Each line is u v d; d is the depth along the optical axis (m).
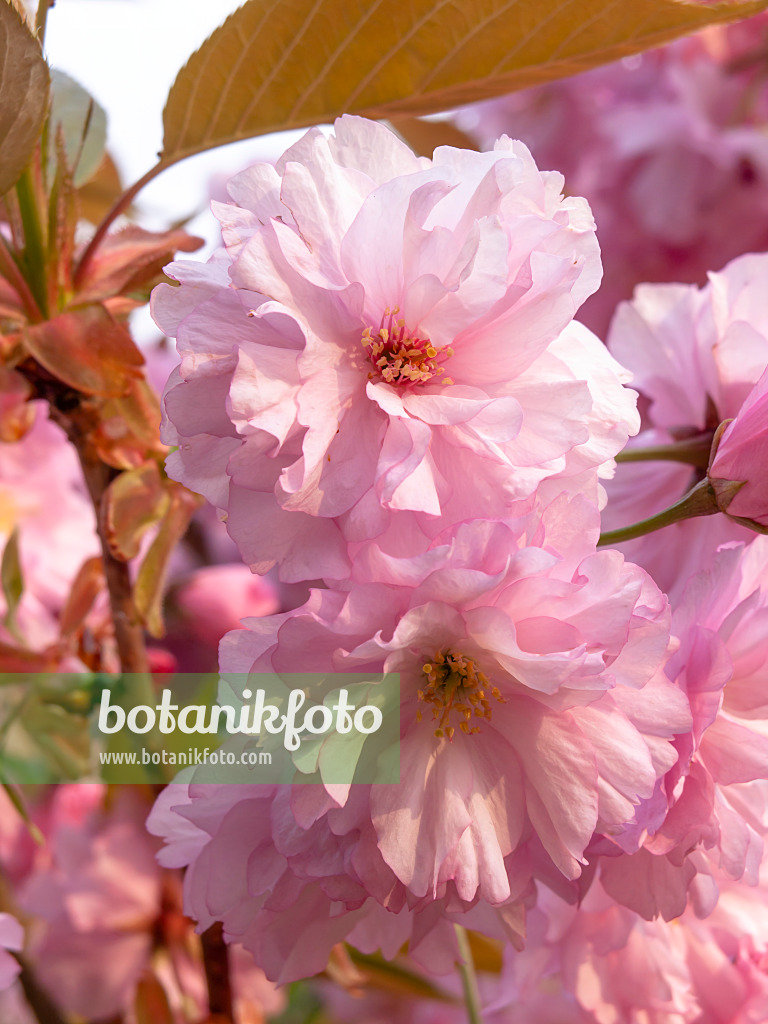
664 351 0.27
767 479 0.23
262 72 0.24
